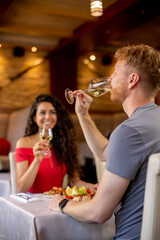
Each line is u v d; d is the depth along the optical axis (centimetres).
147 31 660
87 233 144
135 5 467
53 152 244
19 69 721
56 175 236
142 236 116
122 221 129
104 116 700
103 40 646
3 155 508
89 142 183
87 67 774
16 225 152
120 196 122
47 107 247
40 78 737
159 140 125
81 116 185
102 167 255
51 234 137
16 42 707
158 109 136
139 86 138
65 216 140
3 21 601
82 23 609
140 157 121
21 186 214
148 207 113
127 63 139
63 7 514
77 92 183
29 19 597
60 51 724
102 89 169
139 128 124
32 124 251
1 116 649
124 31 586
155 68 136
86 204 129
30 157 234
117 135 124
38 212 142
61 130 253
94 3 305
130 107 141
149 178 112
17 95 717
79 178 256
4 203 167
